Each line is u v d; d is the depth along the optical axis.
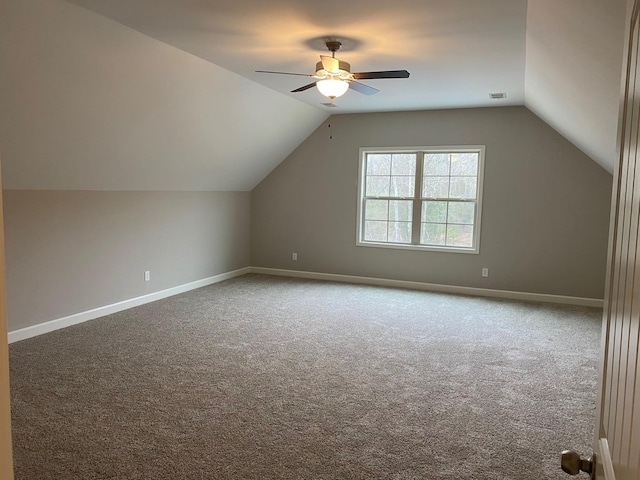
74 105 3.71
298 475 2.36
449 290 6.56
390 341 4.39
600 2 1.98
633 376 0.66
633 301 0.70
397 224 6.87
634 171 0.77
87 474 2.33
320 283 6.99
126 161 4.81
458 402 3.17
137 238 5.50
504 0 2.91
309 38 3.68
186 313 5.23
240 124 5.64
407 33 3.53
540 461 2.52
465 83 4.94
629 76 0.91
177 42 3.78
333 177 7.07
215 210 6.84
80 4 3.02
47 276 4.45
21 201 4.19
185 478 2.32
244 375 3.55
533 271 6.12
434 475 2.38
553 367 3.80
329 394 3.26
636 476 0.58
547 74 3.79
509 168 6.12
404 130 6.61
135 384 3.35
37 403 3.04
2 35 2.87
